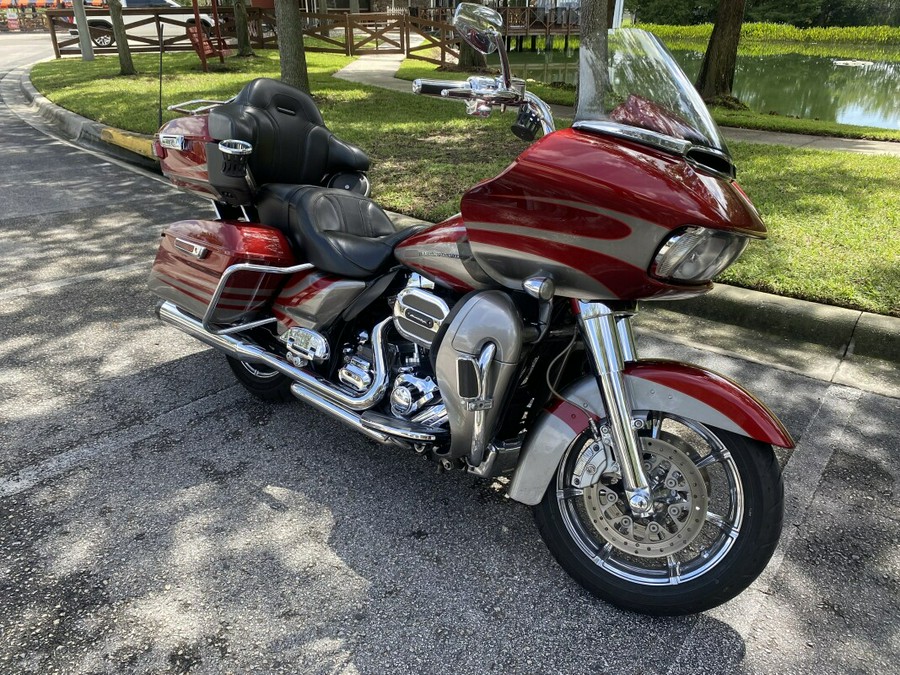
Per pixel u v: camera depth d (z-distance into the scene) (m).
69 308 4.89
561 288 2.33
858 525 2.96
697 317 4.84
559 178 2.19
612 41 2.43
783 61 25.53
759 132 10.56
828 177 7.31
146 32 24.16
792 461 3.35
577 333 2.49
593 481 2.48
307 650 2.35
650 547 2.46
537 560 2.77
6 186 7.82
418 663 2.31
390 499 3.10
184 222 3.49
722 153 2.30
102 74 15.48
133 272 5.52
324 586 2.61
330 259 3.04
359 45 21.16
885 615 2.53
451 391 2.56
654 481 2.44
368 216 3.37
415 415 2.82
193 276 3.35
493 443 2.67
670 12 39.62
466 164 7.77
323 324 3.12
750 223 2.17
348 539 2.86
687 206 2.03
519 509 3.06
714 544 2.45
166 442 3.47
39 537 2.82
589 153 2.20
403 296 2.80
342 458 3.38
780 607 2.56
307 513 3.00
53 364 4.16
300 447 3.46
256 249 3.15
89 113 11.05
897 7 39.12
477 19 2.32
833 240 5.46
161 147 3.60
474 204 2.39
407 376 2.83
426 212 6.23
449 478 3.25
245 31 18.56
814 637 2.44
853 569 2.74
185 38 21.06
